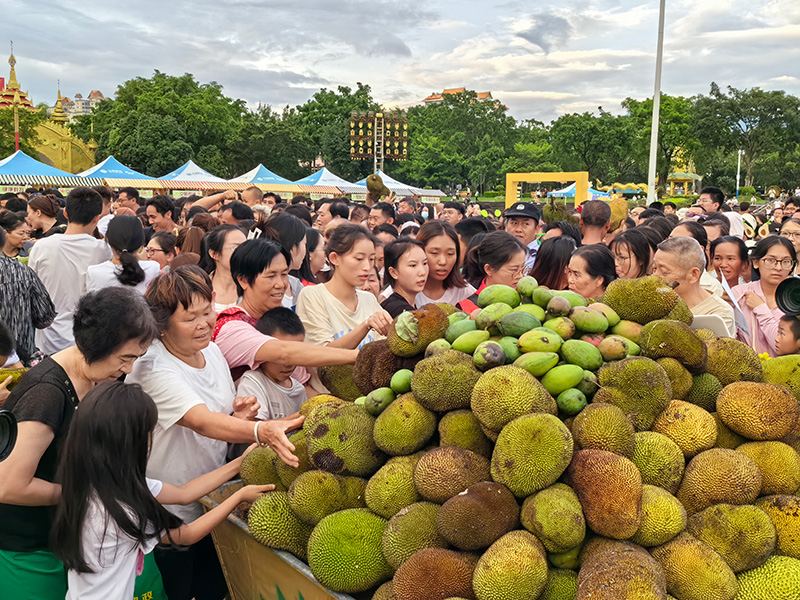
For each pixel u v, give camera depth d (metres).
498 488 1.77
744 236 9.46
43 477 2.15
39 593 2.17
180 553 2.57
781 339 3.08
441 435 2.04
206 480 2.39
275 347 2.78
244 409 2.64
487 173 76.69
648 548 1.77
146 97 48.84
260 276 3.17
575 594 1.61
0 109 45.12
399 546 1.82
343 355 2.75
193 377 2.54
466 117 83.31
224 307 3.81
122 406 1.94
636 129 59.50
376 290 4.80
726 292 4.37
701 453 1.94
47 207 7.57
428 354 2.22
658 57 17.94
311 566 1.93
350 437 2.16
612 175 71.44
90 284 4.73
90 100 191.25
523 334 2.13
